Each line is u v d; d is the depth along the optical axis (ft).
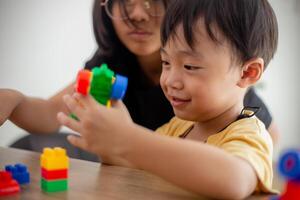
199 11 1.89
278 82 7.68
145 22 2.89
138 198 1.40
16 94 2.51
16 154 2.03
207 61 1.85
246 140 1.68
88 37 6.46
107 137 1.36
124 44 3.19
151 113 3.36
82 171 1.75
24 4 5.67
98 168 1.81
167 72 1.98
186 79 1.90
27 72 5.76
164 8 2.83
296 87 7.94
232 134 1.83
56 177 1.44
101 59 3.40
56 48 6.08
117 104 1.42
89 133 1.37
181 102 1.98
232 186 1.35
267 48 2.07
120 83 1.39
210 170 1.34
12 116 2.55
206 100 1.91
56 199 1.35
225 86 1.93
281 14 7.51
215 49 1.85
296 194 1.08
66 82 6.24
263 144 1.70
